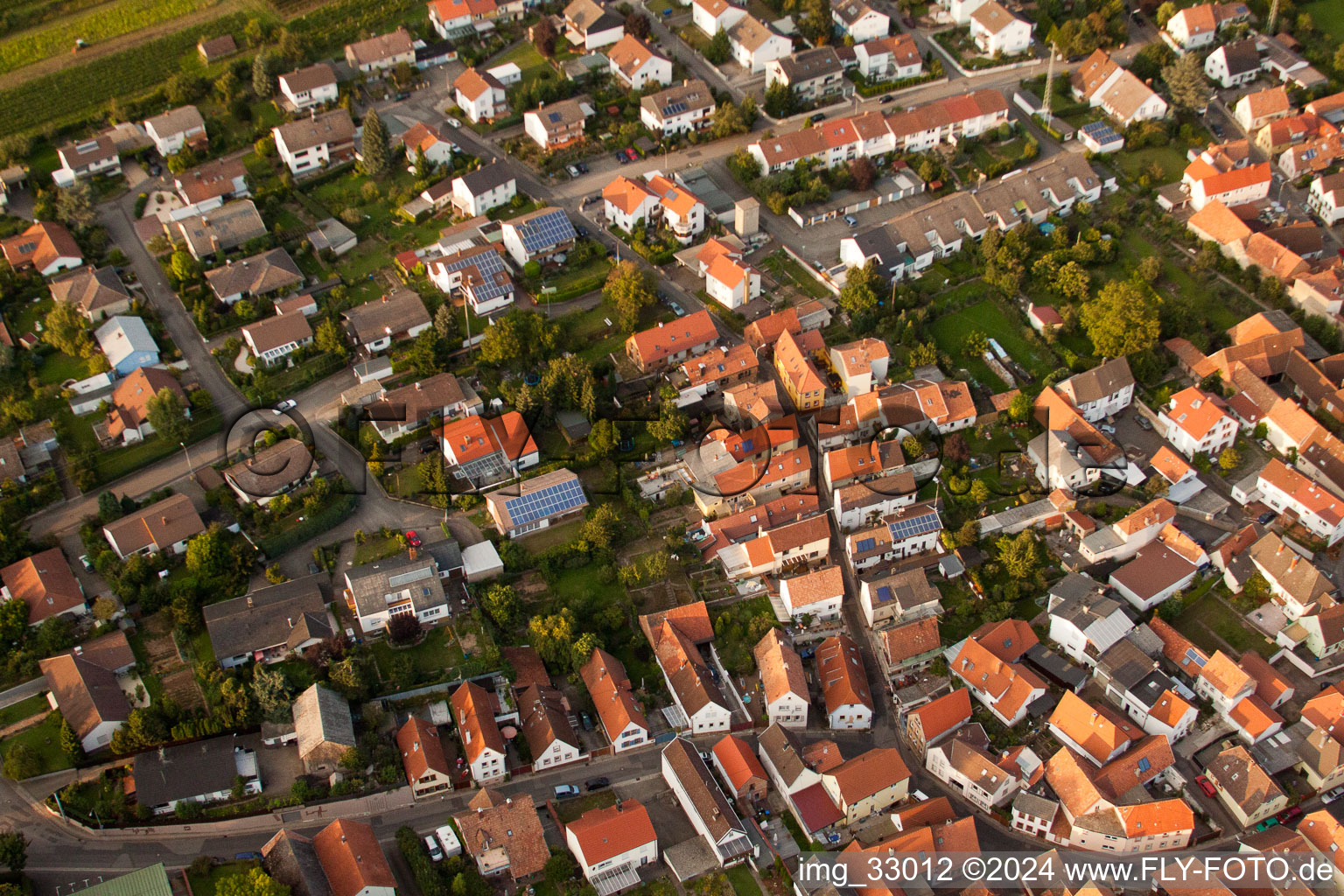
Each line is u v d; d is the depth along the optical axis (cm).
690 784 15462
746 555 18862
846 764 15850
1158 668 17175
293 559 18588
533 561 18638
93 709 16000
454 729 16450
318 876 14262
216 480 19588
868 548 18825
